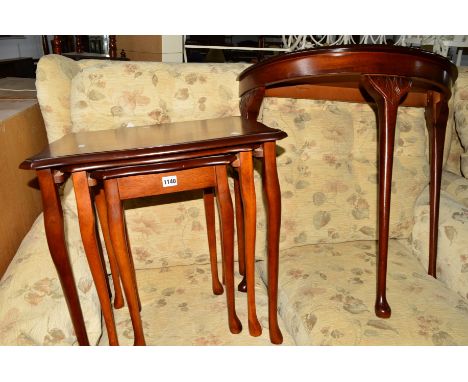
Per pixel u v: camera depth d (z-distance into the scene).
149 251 1.15
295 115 1.21
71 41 4.16
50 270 0.86
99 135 0.93
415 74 0.85
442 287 1.05
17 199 1.03
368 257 1.18
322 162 1.21
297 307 0.99
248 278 0.91
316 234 1.22
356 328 0.88
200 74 1.18
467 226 1.10
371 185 1.24
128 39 3.15
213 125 0.97
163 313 1.00
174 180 0.79
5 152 0.98
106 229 0.98
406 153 1.26
